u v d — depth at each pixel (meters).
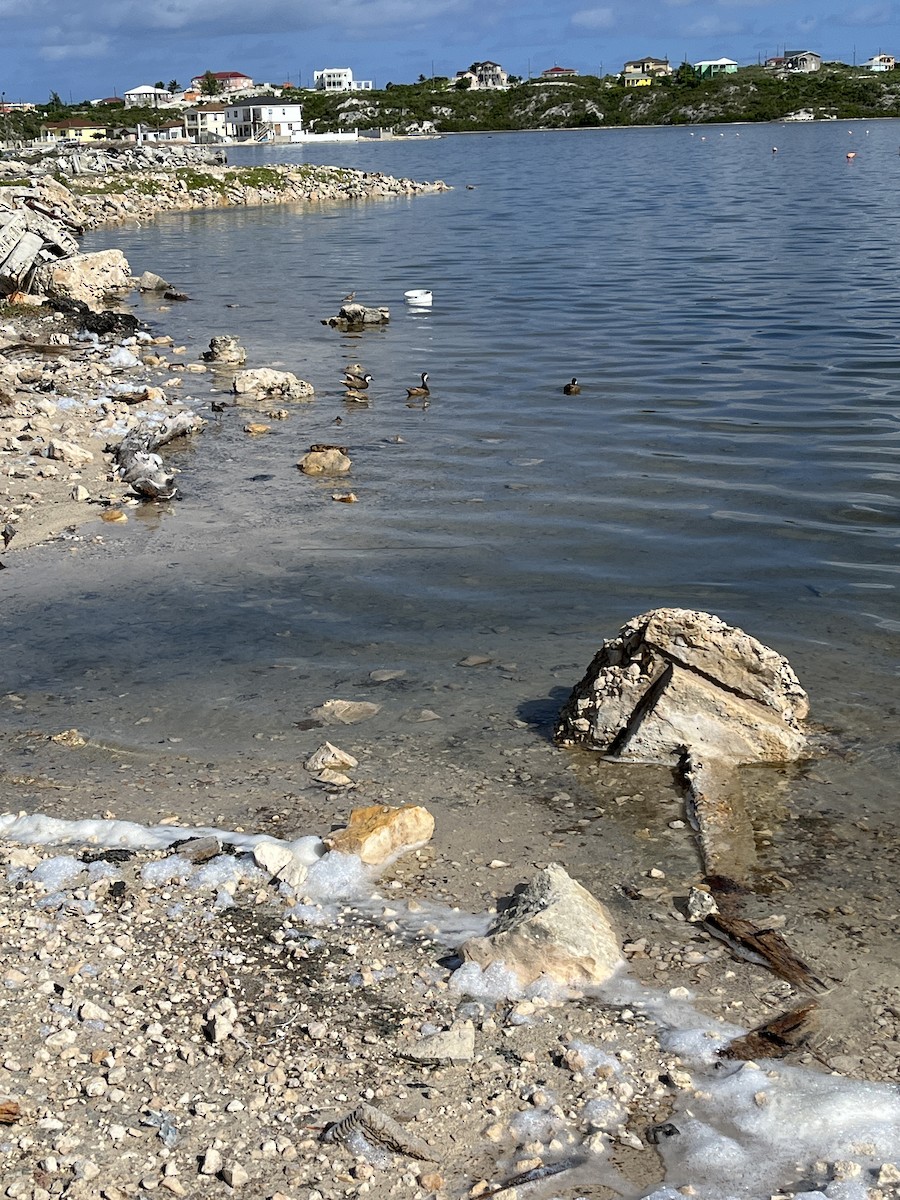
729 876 8.03
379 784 9.27
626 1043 6.43
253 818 8.80
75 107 190.75
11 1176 5.46
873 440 18.50
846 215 54.88
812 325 27.94
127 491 16.84
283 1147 5.65
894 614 12.19
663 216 58.19
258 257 46.31
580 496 16.31
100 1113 5.89
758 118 196.75
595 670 10.27
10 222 33.28
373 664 11.43
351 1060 6.30
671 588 13.05
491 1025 6.59
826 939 7.34
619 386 22.62
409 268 41.62
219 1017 6.45
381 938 7.39
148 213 68.75
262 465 18.27
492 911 7.66
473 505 16.09
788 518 15.17
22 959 7.11
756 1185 5.47
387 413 21.23
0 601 13.18
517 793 9.16
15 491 16.62
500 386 23.03
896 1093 6.02
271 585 13.48
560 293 34.47
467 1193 5.42
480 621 12.36
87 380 23.47
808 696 10.48
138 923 7.51
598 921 7.27
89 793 9.21
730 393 21.80
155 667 11.48
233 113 187.25
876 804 8.87
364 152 147.50
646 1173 5.55
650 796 9.12
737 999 6.80
